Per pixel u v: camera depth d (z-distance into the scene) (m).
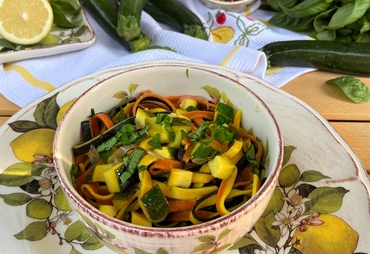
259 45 0.44
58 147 0.22
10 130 0.28
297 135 0.28
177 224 0.22
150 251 0.19
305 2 0.43
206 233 0.18
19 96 0.36
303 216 0.23
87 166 0.24
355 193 0.24
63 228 0.24
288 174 0.26
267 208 0.24
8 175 0.26
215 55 0.40
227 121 0.25
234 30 0.46
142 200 0.21
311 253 0.22
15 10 0.41
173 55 0.39
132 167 0.22
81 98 0.24
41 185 0.25
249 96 0.24
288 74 0.39
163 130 0.24
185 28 0.44
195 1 0.50
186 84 0.27
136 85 0.26
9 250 0.22
